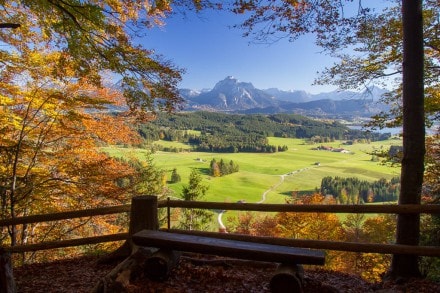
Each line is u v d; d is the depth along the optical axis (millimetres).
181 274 3996
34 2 5480
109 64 6090
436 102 7113
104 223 10102
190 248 3535
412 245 4305
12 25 4945
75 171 7871
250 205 4477
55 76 6844
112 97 8523
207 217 23750
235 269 4473
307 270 5125
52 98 7375
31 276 4457
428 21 6797
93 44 5973
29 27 6766
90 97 7891
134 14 6238
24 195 7719
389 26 6789
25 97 7191
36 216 4582
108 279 3412
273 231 21797
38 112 7574
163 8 5910
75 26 5762
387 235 18844
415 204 4113
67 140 8398
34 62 7016
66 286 4043
